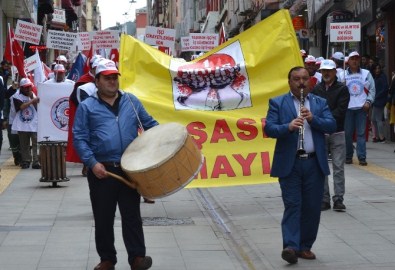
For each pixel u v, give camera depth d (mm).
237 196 11906
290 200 7656
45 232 9227
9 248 8422
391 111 18516
